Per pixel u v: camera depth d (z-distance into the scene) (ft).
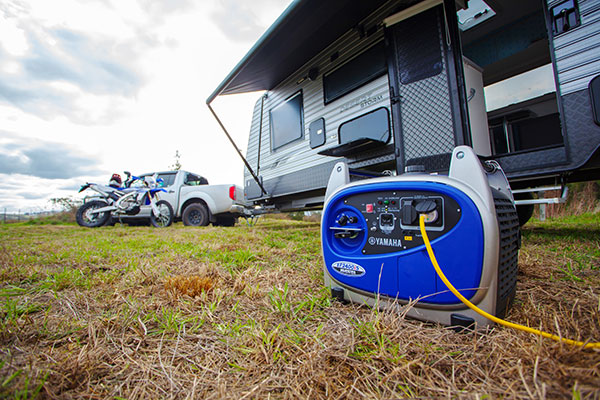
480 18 12.38
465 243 3.12
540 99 12.51
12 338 3.22
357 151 11.55
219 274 5.92
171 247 10.07
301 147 14.89
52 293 4.95
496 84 13.64
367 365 2.58
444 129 8.46
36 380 2.37
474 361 2.60
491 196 3.16
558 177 7.80
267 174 17.58
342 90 12.48
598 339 2.62
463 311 3.18
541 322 2.91
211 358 2.85
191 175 24.13
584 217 19.99
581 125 6.79
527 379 2.18
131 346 3.09
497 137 13.64
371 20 11.21
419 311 3.45
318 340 2.96
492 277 3.03
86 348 2.95
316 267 6.34
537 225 14.83
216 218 22.12
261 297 4.64
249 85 16.14
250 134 19.43
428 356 2.71
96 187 22.45
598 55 6.59
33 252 9.16
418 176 3.55
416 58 9.07
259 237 12.52
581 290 4.23
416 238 3.47
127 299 4.51
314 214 38.91
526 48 12.28
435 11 8.79
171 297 4.46
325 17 10.78
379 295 3.76
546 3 7.38
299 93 15.07
